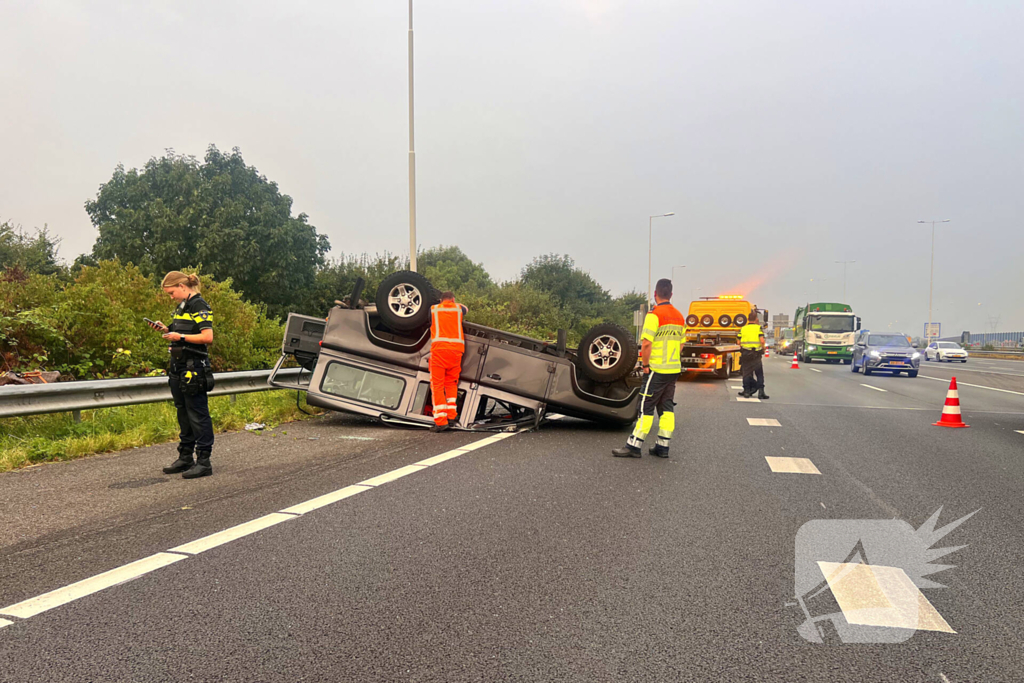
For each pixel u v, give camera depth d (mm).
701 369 23109
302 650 2902
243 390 11117
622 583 3734
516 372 9953
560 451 8148
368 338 10195
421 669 2748
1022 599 3555
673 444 8938
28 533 4562
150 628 3102
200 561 4012
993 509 5504
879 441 9320
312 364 11297
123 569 3869
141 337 13078
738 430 10391
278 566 3943
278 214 44344
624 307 58969
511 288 35156
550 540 4512
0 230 26438
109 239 40906
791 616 3312
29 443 7355
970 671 2781
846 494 5984
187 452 6590
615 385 10406
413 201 19516
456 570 3910
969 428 10859
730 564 4066
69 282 14156
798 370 32719
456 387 9758
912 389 20031
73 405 8156
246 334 16031
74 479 6266
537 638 3041
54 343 11625
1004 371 32188
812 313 44062
